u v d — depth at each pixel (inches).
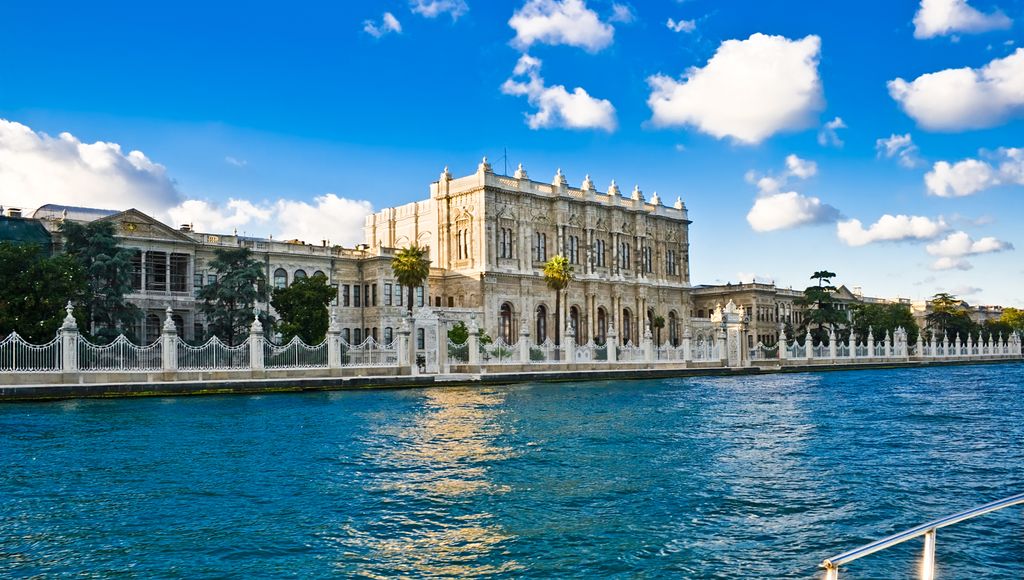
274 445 1257.4
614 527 796.6
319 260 3764.8
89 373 1939.0
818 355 4119.1
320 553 717.3
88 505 868.0
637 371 3097.9
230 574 664.4
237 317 3068.4
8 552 714.8
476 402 1989.4
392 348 2591.0
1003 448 1252.5
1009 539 750.5
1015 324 7731.3
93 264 2741.1
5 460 1115.9
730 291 6003.9
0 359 1860.2
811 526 799.7
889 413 1765.5
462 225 4475.9
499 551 724.7
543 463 1115.9
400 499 904.9
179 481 986.7
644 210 5172.2
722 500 901.8
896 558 702.5
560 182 4753.9
